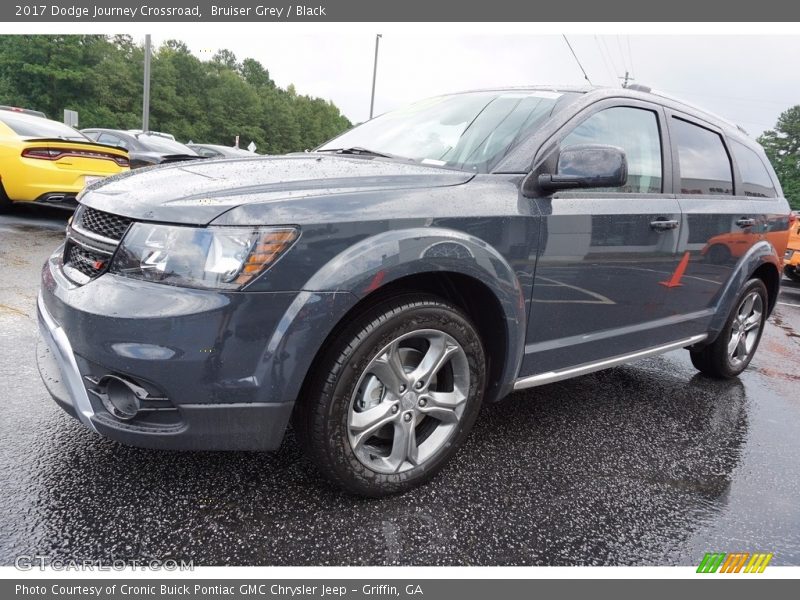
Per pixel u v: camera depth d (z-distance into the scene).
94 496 2.00
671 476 2.51
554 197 2.41
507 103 2.77
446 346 2.13
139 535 1.84
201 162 2.46
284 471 2.24
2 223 6.89
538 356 2.47
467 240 2.07
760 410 3.46
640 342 3.01
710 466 2.64
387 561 1.82
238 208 1.75
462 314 2.14
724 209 3.36
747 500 2.38
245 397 1.77
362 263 1.83
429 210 2.02
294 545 1.85
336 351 1.89
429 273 2.09
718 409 3.41
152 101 61.00
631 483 2.42
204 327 1.70
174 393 1.73
